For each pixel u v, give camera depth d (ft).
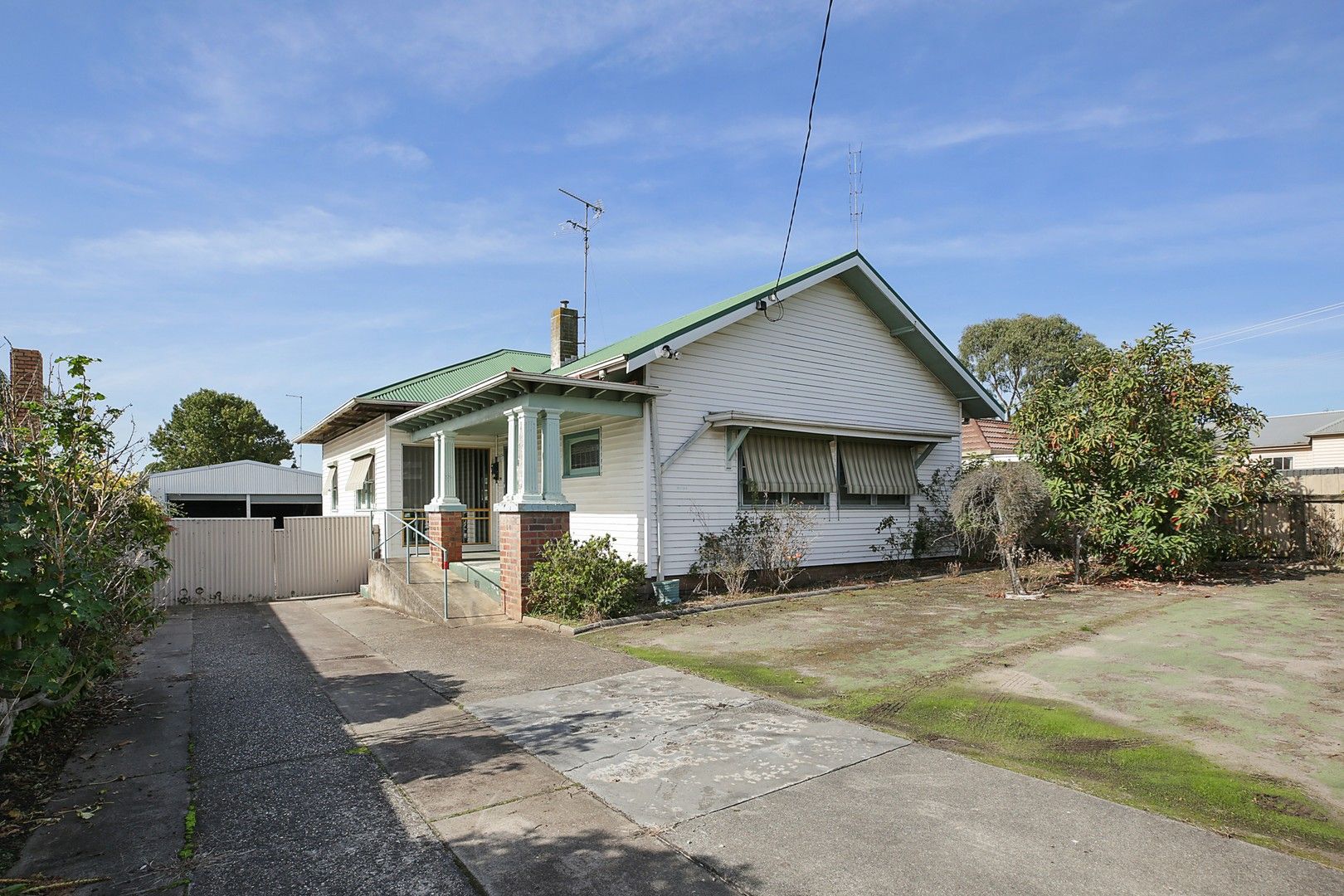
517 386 32.91
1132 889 10.20
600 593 31.32
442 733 17.43
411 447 49.44
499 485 51.21
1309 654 23.13
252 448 153.17
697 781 14.24
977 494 38.65
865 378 47.62
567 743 16.48
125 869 11.19
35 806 13.47
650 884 10.58
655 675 22.36
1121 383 39.63
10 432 16.07
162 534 24.97
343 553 50.62
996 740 16.33
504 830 12.34
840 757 15.38
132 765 15.49
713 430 39.73
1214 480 38.42
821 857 11.23
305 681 22.72
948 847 11.45
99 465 18.66
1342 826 12.03
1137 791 13.46
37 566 14.71
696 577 38.88
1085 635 26.73
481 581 37.68
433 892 10.51
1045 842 11.55
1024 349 132.57
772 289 40.75
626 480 38.09
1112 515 39.65
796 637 27.61
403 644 28.58
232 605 45.03
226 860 11.44
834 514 44.98
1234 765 14.65
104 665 17.19
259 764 15.52
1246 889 10.18
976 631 27.94
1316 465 88.99
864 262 44.78
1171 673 21.34
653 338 39.24
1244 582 38.22
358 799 13.66
